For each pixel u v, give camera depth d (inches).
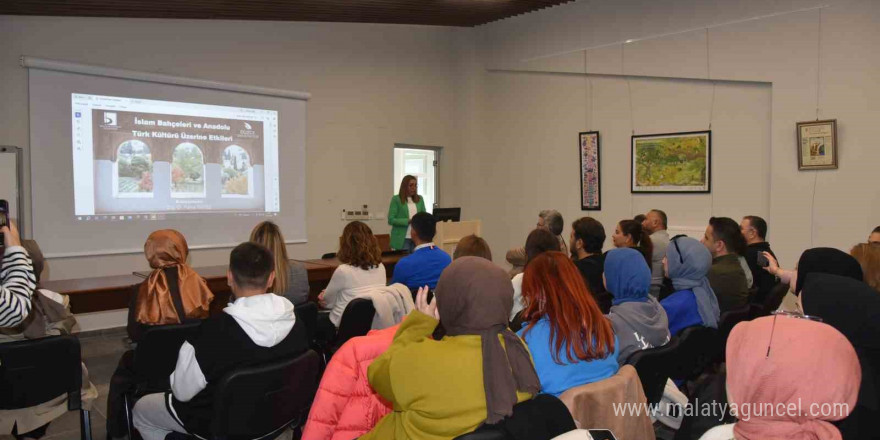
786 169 206.1
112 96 207.9
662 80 242.8
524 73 296.0
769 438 45.3
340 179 276.4
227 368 69.8
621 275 89.1
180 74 225.3
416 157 325.7
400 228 252.2
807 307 63.1
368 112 285.6
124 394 90.6
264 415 71.5
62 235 197.9
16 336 87.4
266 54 250.1
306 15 241.4
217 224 235.9
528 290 66.1
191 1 196.9
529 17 287.9
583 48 266.2
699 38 227.9
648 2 242.8
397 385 55.3
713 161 229.0
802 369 44.1
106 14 200.8
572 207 278.4
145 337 86.9
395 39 295.0
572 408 56.9
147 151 216.8
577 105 273.6
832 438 43.6
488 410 52.0
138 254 215.2
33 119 191.3
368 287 122.0
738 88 221.1
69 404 85.7
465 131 317.1
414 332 60.9
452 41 318.7
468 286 55.9
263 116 248.7
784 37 205.6
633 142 252.8
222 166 236.7
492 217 313.6
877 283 74.5
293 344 74.7
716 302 109.7
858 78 189.9
